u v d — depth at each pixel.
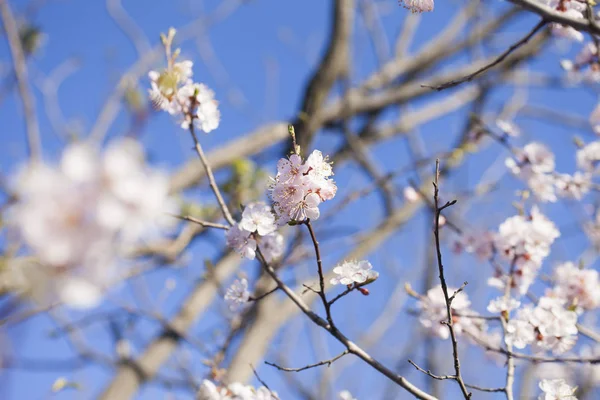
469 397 0.84
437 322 0.93
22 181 0.58
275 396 0.88
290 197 0.82
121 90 1.09
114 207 0.58
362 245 1.41
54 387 0.91
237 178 1.17
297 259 1.15
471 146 1.21
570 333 0.89
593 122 1.09
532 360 0.89
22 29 1.15
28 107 1.00
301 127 1.50
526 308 0.90
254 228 0.85
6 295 0.90
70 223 0.58
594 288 0.95
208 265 1.00
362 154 1.60
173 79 0.88
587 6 0.84
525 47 1.69
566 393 0.87
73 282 0.61
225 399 0.89
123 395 1.15
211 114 0.89
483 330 0.96
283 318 1.24
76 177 0.58
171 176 1.32
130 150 0.61
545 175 1.03
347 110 1.59
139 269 1.11
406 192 1.24
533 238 0.96
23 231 0.57
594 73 1.03
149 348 1.23
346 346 0.83
